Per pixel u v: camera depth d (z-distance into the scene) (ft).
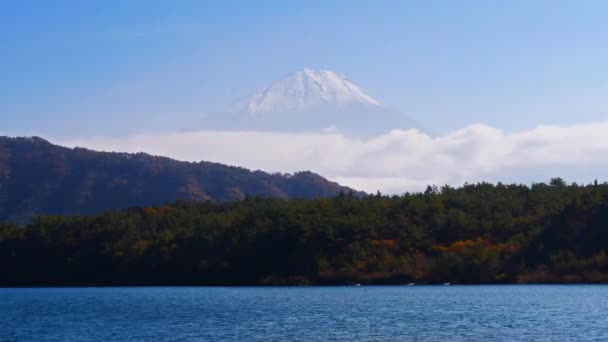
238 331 305.73
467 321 329.72
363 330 303.68
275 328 314.35
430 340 273.54
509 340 269.64
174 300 497.87
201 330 311.27
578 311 365.81
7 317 386.32
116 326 334.03
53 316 388.78
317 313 377.91
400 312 376.27
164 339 286.05
